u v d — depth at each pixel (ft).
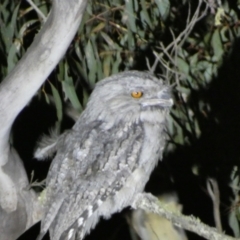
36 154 37.47
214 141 44.68
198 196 49.78
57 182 32.68
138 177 34.27
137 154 34.12
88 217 33.09
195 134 44.29
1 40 43.42
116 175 33.65
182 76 43.78
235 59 44.01
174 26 45.47
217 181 46.19
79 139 33.91
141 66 44.45
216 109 44.42
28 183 32.86
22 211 32.71
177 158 44.83
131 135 34.32
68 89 41.52
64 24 27.94
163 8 43.93
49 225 31.65
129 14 42.80
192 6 45.55
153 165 35.35
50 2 44.09
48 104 43.60
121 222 54.49
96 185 33.19
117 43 44.21
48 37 28.22
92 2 43.45
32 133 43.01
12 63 41.19
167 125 38.68
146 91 34.55
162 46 42.11
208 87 44.16
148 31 44.32
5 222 32.60
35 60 28.60
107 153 33.73
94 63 42.93
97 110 34.73
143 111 34.68
